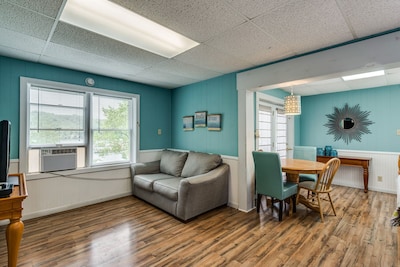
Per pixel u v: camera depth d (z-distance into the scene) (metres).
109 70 3.32
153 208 3.32
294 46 2.38
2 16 1.77
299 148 4.25
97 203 3.54
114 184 3.76
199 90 4.04
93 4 1.63
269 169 2.92
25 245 2.22
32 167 2.97
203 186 2.95
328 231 2.54
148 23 1.93
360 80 3.83
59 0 1.57
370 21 1.84
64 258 2.00
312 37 2.16
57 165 3.11
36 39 2.22
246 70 3.24
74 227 2.65
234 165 3.39
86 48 2.46
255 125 3.67
